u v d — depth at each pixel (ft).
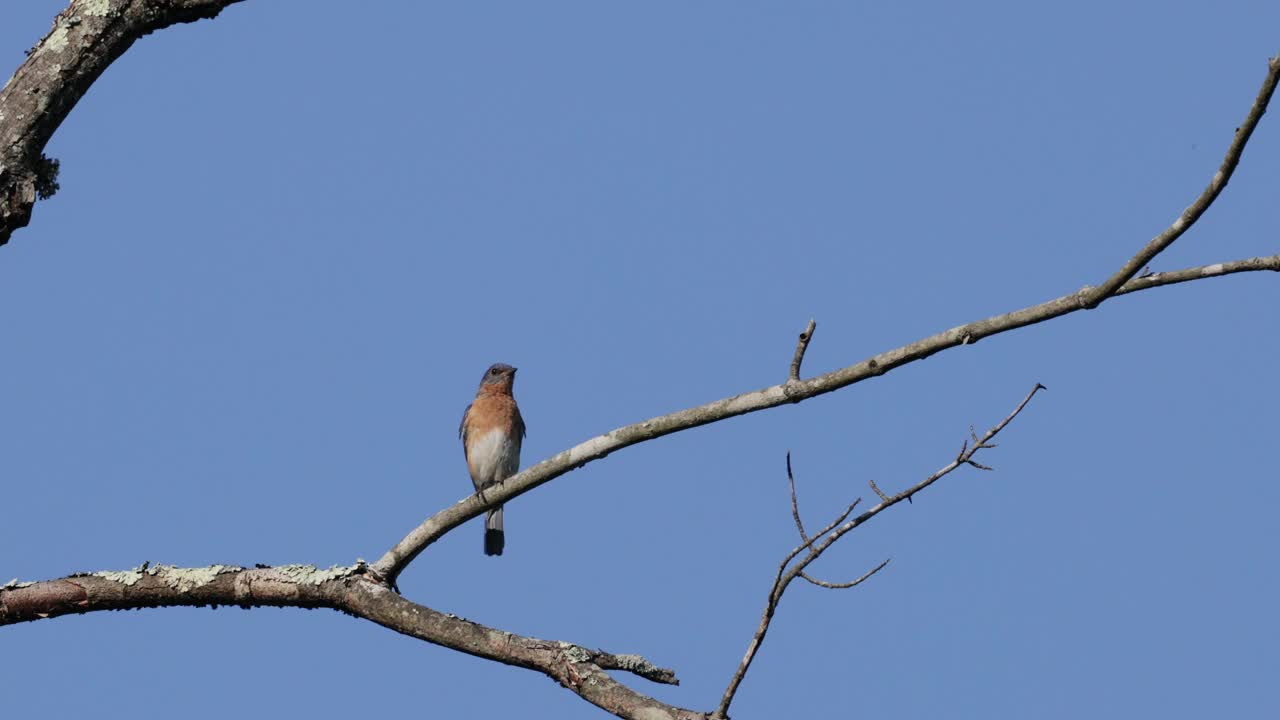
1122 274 33.04
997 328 34.32
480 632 35.60
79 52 35.65
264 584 37.06
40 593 36.37
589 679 33.94
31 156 34.96
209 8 36.68
